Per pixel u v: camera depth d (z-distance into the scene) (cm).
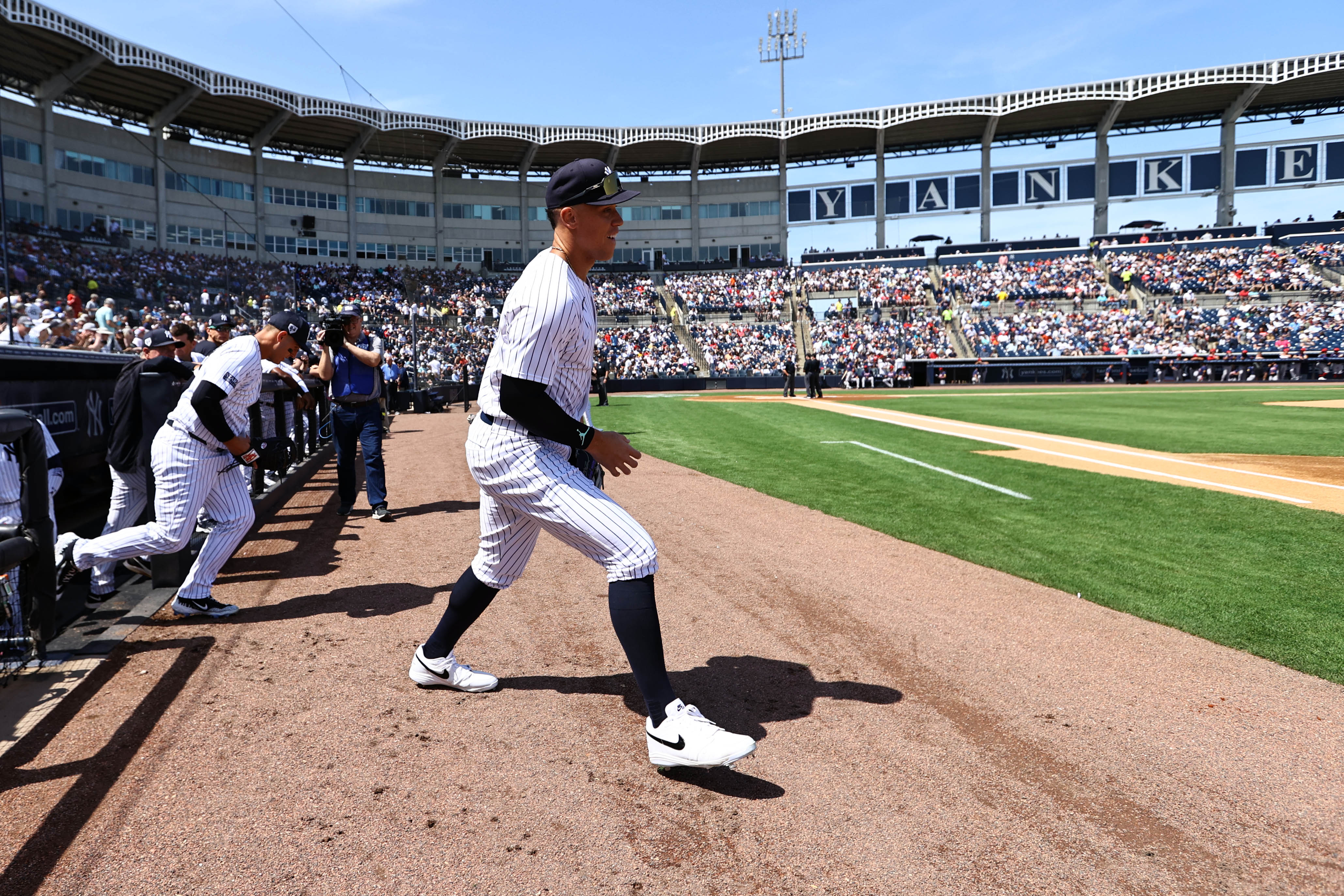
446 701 288
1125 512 647
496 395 249
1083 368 3928
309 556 515
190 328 455
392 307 4081
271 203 4444
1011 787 227
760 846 200
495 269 5019
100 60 3238
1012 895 179
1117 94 4438
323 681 305
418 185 4912
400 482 873
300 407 750
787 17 4991
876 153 5003
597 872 189
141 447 443
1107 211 4803
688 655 334
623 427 1514
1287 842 200
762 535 575
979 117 4622
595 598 415
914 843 200
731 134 4847
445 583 448
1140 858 193
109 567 408
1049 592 425
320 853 196
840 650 339
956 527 595
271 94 3966
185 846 198
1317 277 4209
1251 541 540
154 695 290
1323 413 1809
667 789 228
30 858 192
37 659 318
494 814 214
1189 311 4153
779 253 5188
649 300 4841
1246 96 4416
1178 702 284
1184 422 1588
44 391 546
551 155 5100
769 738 258
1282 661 323
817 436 1328
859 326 4441
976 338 4209
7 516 335
